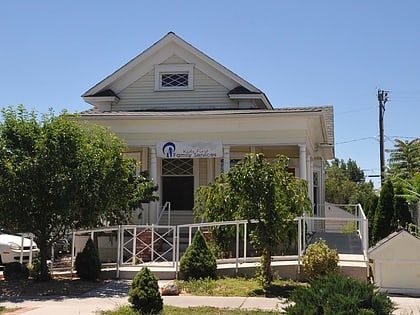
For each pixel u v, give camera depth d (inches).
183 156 722.2
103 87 863.7
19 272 565.0
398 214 737.0
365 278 527.8
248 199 471.2
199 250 544.7
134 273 565.0
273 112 700.0
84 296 469.4
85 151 519.8
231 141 727.1
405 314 375.6
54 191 504.4
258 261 574.9
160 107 853.2
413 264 494.3
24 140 517.7
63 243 761.6
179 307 407.2
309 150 780.6
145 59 860.6
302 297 287.7
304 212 554.9
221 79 844.0
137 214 763.4
